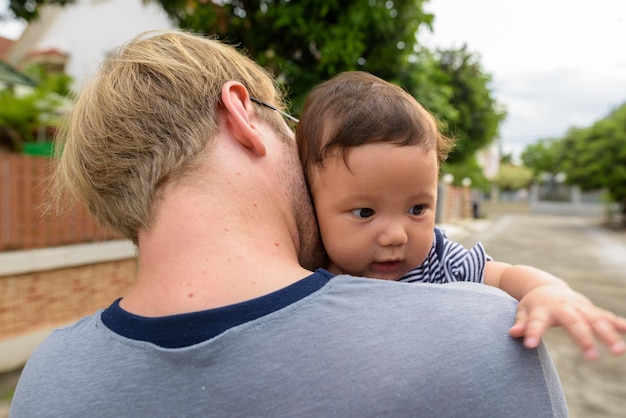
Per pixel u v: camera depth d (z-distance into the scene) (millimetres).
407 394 656
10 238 4215
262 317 696
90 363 748
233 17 4328
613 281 8688
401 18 4230
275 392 659
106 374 724
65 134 1040
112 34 12766
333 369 665
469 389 676
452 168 22312
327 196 1099
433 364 677
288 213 935
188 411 670
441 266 1231
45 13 13609
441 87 5996
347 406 648
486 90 15906
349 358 671
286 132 1026
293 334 687
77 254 4535
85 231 4715
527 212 36156
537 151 42750
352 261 1114
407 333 700
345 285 752
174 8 4422
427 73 5184
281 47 4320
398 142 1039
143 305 770
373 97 1086
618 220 25250
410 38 4320
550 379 762
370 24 4121
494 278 1161
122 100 854
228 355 678
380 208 1074
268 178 884
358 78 1175
